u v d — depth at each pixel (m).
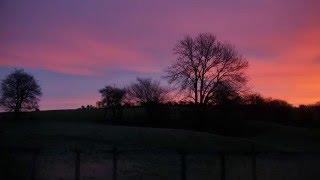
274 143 66.94
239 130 82.62
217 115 84.44
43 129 68.81
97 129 68.81
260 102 93.31
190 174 32.31
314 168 29.84
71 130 67.06
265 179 29.19
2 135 57.72
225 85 84.00
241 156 38.19
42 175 28.84
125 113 100.50
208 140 59.50
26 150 28.75
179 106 88.88
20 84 101.88
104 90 100.62
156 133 64.31
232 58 85.25
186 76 85.25
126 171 32.66
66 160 36.09
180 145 54.94
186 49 85.31
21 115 101.44
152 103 91.44
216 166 35.16
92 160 36.81
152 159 39.59
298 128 83.81
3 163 29.91
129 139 58.22
